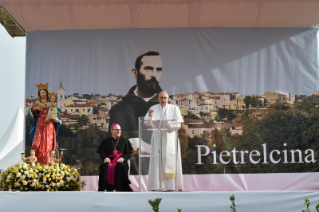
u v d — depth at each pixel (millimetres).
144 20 10016
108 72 10211
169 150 7508
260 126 10039
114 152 8383
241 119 10078
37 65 10219
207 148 9938
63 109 10109
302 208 6766
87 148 9961
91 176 9852
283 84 10219
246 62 10250
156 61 10227
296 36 10328
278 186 9789
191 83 10172
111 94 10148
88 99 10133
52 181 7566
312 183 9805
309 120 10094
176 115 8719
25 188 7441
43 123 9375
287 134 10023
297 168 9883
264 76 10227
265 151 9938
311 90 10211
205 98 10133
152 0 9367
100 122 10062
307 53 10312
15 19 10023
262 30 10336
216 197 6770
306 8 9688
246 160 9898
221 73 10211
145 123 7582
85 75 10203
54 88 10156
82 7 9594
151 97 10133
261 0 9469
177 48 10273
